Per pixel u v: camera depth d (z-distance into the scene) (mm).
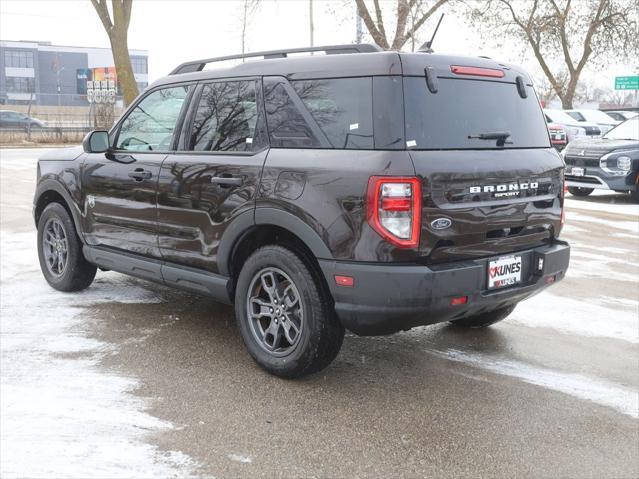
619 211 11531
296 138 3980
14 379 4047
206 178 4379
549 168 4266
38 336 4805
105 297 5820
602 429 3600
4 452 3191
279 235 4246
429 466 3174
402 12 19969
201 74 4695
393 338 4965
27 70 89188
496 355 4652
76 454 3188
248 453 3244
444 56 3895
